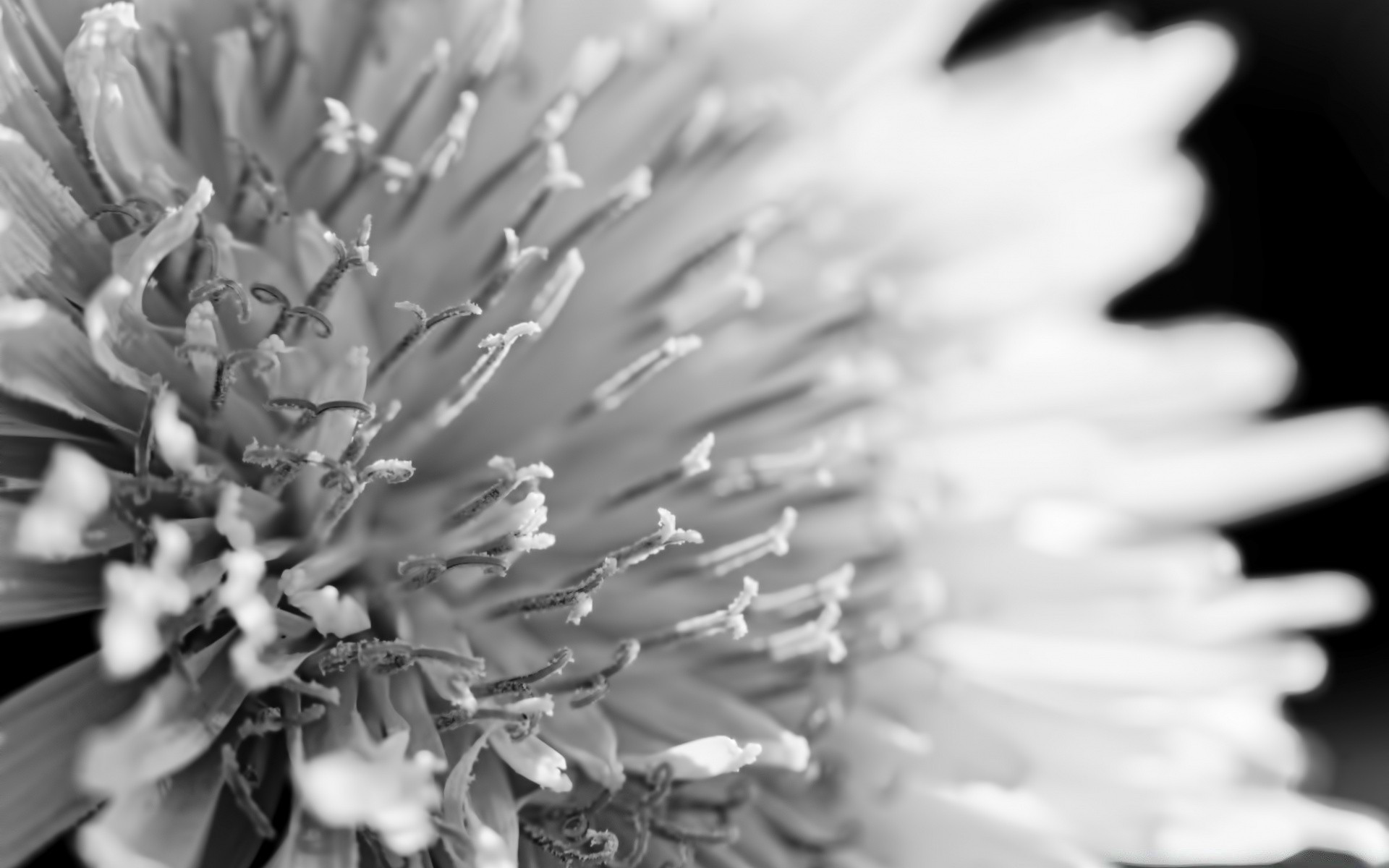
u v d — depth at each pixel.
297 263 0.05
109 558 0.05
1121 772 0.06
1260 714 0.06
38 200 0.05
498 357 0.05
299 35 0.05
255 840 0.05
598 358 0.05
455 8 0.05
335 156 0.05
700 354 0.06
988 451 0.06
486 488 0.05
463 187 0.05
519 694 0.05
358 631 0.05
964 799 0.05
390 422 0.05
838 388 0.06
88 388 0.05
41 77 0.05
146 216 0.05
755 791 0.05
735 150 0.06
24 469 0.05
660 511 0.05
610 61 0.05
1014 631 0.06
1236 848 0.06
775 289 0.06
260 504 0.05
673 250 0.06
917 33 0.06
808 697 0.05
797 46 0.06
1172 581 0.06
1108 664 0.06
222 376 0.05
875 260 0.06
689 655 0.05
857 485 0.06
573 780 0.05
